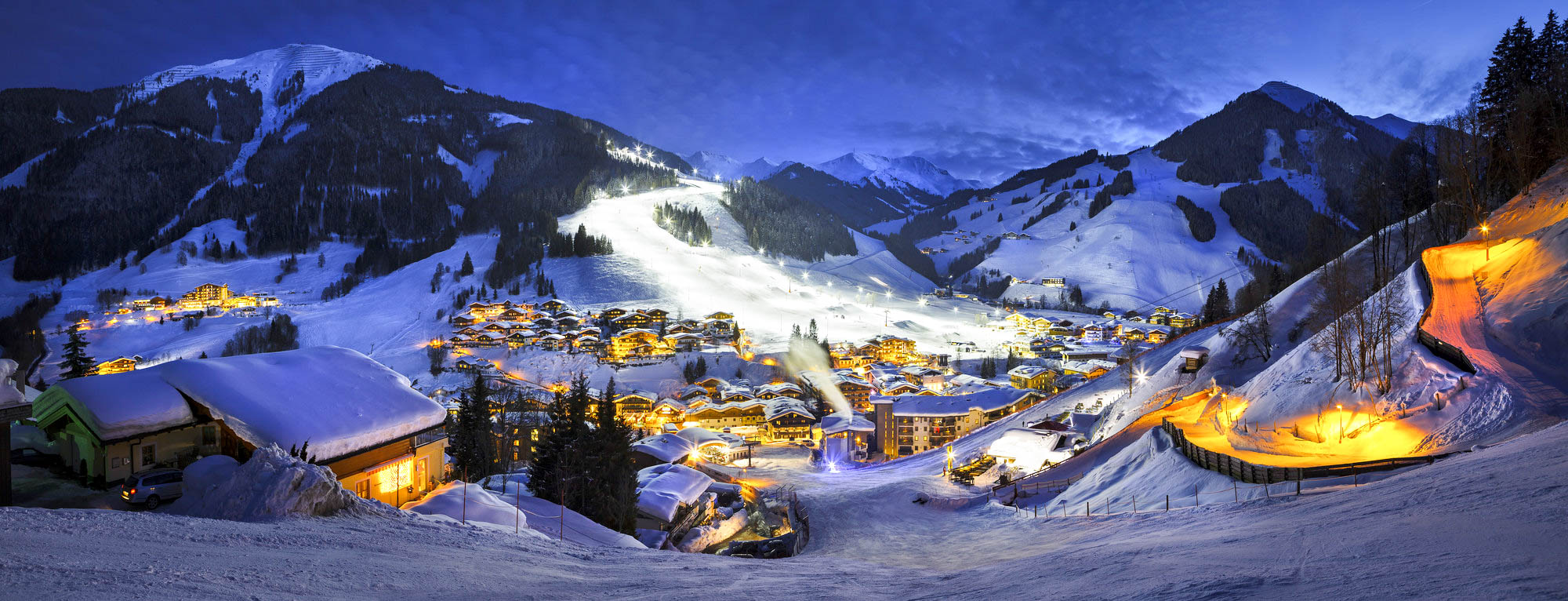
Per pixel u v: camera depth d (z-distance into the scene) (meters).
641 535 36.38
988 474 58.91
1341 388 35.06
